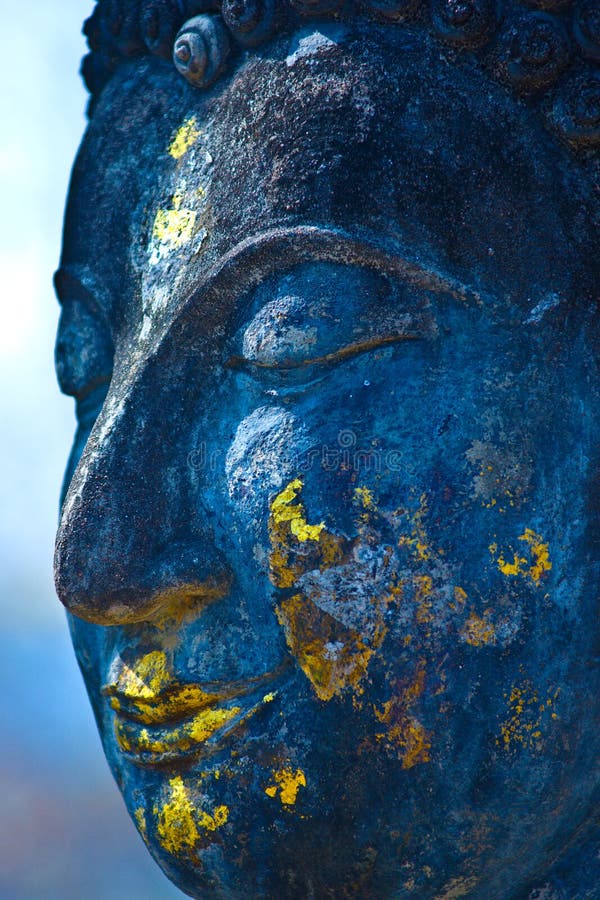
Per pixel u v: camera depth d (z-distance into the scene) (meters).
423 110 1.59
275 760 1.59
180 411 1.62
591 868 1.62
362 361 1.59
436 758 1.58
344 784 1.58
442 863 1.60
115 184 1.68
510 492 1.58
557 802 1.60
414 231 1.59
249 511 1.59
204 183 1.64
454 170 1.59
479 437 1.58
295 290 1.59
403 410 1.58
